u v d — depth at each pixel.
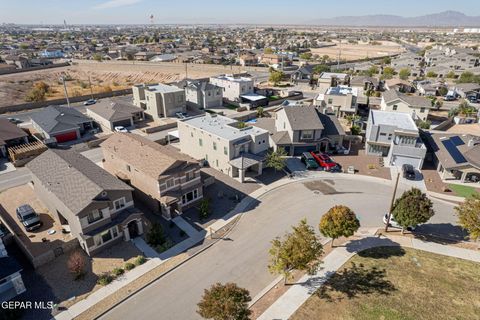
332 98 72.44
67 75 132.00
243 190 44.25
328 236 31.81
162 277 29.45
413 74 124.31
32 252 31.58
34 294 27.28
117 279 28.95
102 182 33.91
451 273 29.55
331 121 58.28
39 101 87.62
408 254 32.22
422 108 70.69
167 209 37.00
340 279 28.91
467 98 92.88
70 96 95.06
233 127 51.62
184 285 28.53
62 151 42.44
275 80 112.44
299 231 27.23
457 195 43.28
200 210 37.91
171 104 75.44
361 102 84.38
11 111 79.31
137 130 67.81
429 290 27.52
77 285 28.28
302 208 40.44
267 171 49.81
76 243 32.62
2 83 113.44
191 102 85.69
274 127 60.06
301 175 48.59
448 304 26.09
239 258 31.84
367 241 34.31
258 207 40.47
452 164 46.47
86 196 31.58
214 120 55.59
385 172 49.66
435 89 97.06
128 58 172.50
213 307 20.59
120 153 43.16
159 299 27.06
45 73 132.50
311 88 108.25
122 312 25.84
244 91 90.69
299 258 25.78
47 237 33.94
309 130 53.47
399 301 26.36
